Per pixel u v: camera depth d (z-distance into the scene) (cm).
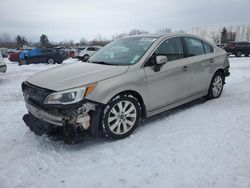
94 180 269
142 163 298
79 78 338
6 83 931
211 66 514
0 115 507
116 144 350
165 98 418
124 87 353
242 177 262
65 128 324
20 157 325
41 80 357
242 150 318
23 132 412
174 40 448
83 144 355
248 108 483
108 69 365
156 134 377
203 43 516
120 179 269
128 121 369
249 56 2450
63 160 313
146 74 382
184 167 285
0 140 382
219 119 427
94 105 328
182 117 444
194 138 356
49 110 327
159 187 252
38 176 280
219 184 253
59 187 260
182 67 439
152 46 409
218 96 565
